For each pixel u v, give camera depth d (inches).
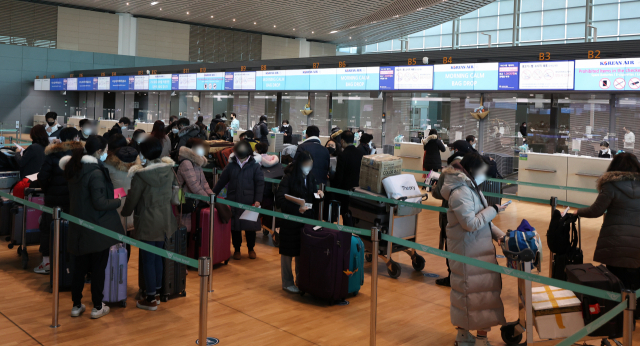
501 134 443.2
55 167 189.6
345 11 922.1
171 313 163.6
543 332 125.4
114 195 159.2
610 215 152.9
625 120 380.2
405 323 158.6
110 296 165.5
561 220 154.2
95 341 140.3
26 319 155.6
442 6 777.6
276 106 593.3
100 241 149.5
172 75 724.7
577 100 400.5
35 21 1067.3
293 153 297.0
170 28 1177.4
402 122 496.4
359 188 216.7
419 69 457.7
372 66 490.6
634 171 151.3
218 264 223.1
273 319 160.1
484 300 130.1
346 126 533.6
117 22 1134.4
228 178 224.1
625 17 884.0
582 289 102.4
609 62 365.1
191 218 210.8
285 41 1328.7
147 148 157.2
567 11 960.9
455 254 124.3
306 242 174.6
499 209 133.4
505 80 410.6
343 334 148.9
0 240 258.4
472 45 1114.1
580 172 385.4
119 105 886.4
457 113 463.2
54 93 1085.8
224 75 638.5
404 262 233.1
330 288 169.8
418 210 210.8
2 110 1047.0
